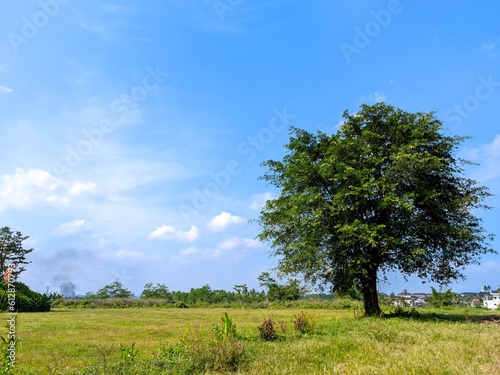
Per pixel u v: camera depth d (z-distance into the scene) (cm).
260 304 5819
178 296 8162
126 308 5919
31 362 1064
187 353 920
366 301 2189
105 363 851
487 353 845
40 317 3206
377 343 1019
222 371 826
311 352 940
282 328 1501
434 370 677
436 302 5056
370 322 1611
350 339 1127
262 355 938
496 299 9575
